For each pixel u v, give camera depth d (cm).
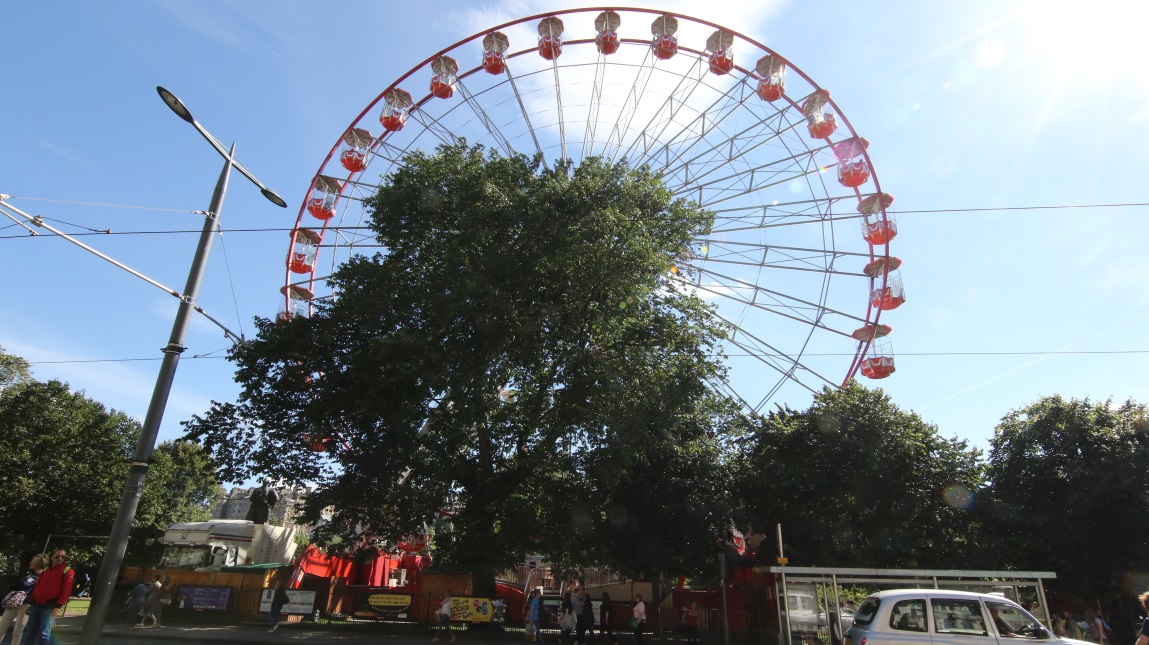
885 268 3400
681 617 2964
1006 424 3244
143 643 2106
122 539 1285
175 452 6397
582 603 2605
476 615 2717
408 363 2402
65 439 4066
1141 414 2948
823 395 3067
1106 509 2809
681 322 2723
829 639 1955
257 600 2827
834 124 3416
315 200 3588
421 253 2666
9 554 4116
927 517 2791
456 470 2734
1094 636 2544
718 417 3089
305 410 2586
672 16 3488
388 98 3628
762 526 3002
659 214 2772
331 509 2869
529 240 2473
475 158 2716
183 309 1440
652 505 2825
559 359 2550
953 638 1301
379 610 2850
